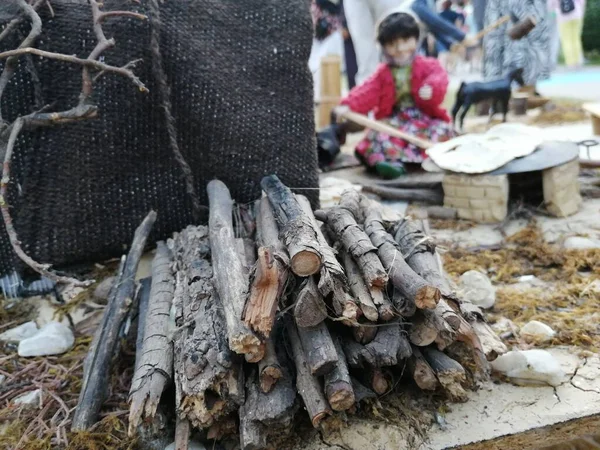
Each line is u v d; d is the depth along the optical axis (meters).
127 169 2.33
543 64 5.29
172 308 1.70
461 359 1.57
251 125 2.40
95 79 1.83
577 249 2.40
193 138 2.36
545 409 1.52
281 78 2.40
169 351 1.54
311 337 1.40
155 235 2.47
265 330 1.30
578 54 8.41
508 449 1.47
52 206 2.27
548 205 2.73
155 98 2.24
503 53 5.32
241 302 1.43
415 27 3.46
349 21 5.41
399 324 1.47
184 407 1.37
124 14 1.85
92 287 2.29
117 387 1.71
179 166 2.40
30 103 2.13
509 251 2.46
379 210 2.03
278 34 2.36
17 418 1.63
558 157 2.73
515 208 2.84
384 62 3.59
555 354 1.76
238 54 2.32
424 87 3.51
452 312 1.42
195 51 2.25
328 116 5.23
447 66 6.52
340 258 1.64
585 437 1.54
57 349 1.96
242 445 1.33
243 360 1.45
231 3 2.30
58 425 1.58
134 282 1.98
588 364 1.70
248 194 2.49
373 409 1.50
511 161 2.76
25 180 2.18
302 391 1.37
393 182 3.29
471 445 1.43
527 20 4.84
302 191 2.54
